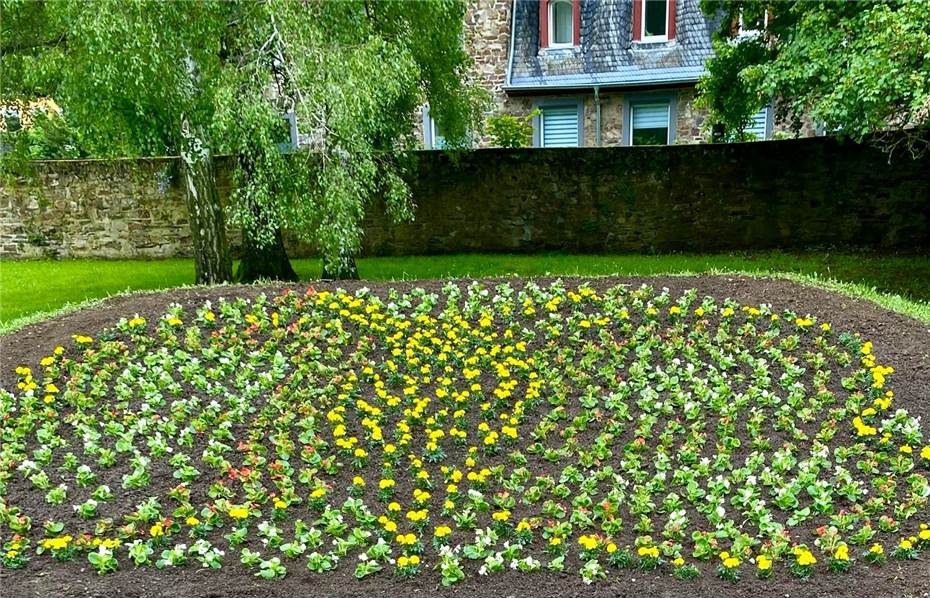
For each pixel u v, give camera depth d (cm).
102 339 559
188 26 614
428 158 1190
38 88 792
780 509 363
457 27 868
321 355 550
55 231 1281
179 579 311
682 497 376
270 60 659
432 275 1011
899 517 349
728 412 454
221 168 1181
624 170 1159
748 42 1012
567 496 381
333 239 684
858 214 1100
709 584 304
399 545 340
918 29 636
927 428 427
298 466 412
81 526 351
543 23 1427
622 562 317
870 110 682
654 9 1395
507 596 300
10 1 703
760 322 577
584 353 549
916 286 862
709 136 1378
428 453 421
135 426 440
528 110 1451
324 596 301
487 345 566
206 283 874
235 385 503
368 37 712
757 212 1141
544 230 1202
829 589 298
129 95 616
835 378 493
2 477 387
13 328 602
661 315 598
